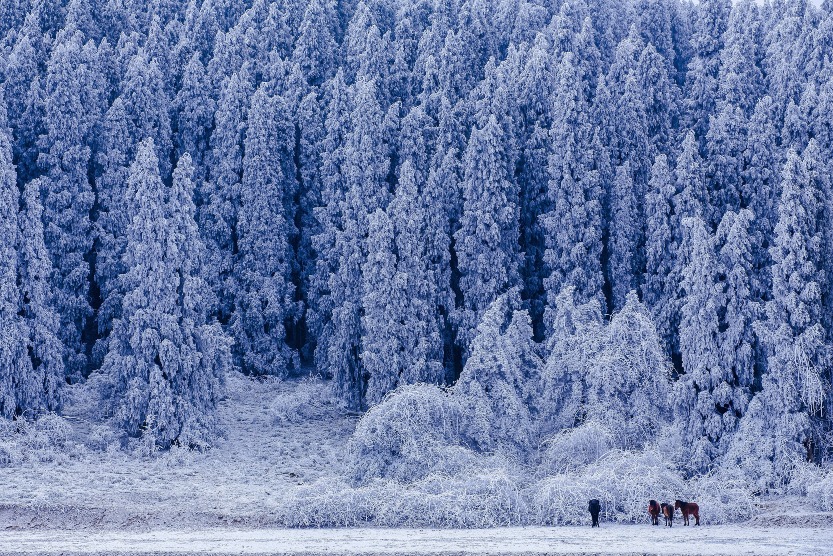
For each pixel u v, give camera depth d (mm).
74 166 105312
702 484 74375
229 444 93812
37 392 90875
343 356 100688
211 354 94938
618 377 84000
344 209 106375
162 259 92312
